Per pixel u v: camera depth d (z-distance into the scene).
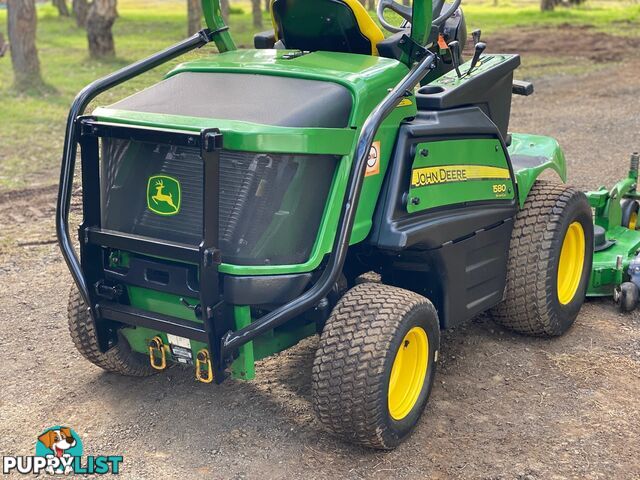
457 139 4.33
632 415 4.23
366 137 3.69
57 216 4.05
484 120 4.50
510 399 4.41
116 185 3.98
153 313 3.92
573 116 12.80
